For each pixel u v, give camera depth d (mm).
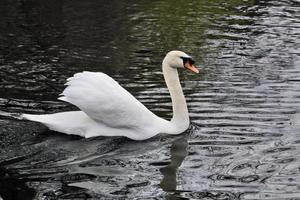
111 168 9094
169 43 16516
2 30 17547
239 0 21891
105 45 16203
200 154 9578
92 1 21375
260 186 8555
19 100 11789
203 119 10898
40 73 13711
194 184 8641
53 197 8195
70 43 16328
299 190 8422
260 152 9594
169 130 10305
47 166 9070
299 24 18438
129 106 10125
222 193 8359
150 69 14148
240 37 17062
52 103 11672
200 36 17219
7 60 14680
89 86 10062
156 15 19609
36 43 16250
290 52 15602
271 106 11523
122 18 19188
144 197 8258
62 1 21297
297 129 10414
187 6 20906
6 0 21188
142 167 9180
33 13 19578
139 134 10133
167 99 12008
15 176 8734
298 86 12789
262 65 14469
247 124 10648
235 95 12172
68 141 9898
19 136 9969
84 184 8578
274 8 20625
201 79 13289
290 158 9383
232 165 9195
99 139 10008
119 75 13688
